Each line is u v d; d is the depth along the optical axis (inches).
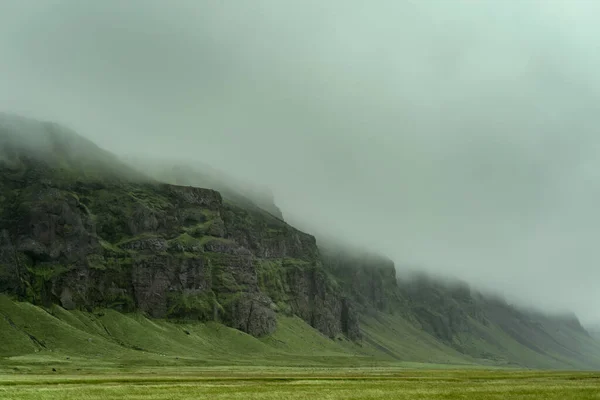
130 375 6673.2
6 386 4052.7
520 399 3380.9
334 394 3592.5
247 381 5191.9
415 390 3902.6
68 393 3464.6
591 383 4862.2
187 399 3272.6
